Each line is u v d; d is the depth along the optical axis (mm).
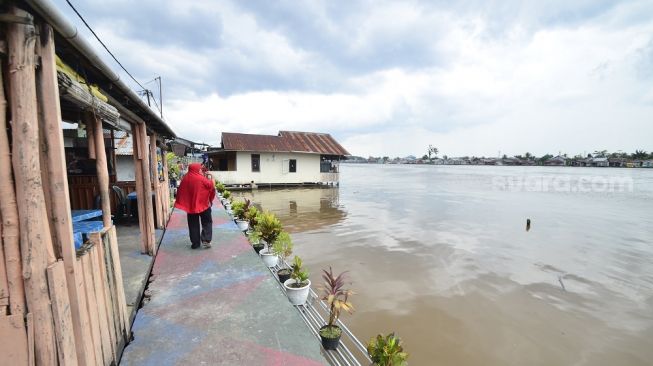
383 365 2789
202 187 5191
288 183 25375
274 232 6051
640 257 9047
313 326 4020
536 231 12188
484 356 4410
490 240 10617
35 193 1542
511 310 5680
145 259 4602
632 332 5078
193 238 5320
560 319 5426
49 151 1694
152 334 2857
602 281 7156
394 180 43312
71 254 1775
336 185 28219
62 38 1919
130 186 8000
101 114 2812
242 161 23578
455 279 7020
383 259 8250
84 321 1926
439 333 4887
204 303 3449
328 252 8766
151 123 5723
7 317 1499
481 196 24406
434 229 12086
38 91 1667
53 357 1619
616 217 15766
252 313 3250
